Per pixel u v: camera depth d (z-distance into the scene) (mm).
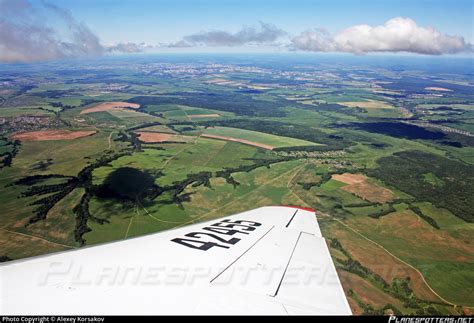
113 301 7285
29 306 6797
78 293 7473
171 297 7746
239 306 7754
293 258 11383
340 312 8242
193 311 7234
